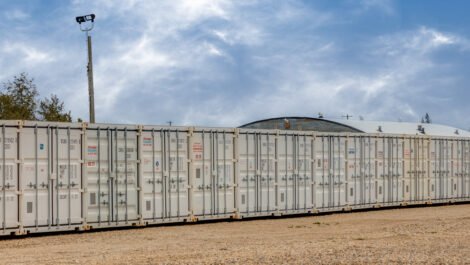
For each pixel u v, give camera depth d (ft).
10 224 60.54
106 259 46.16
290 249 51.21
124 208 67.67
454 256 46.57
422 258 45.52
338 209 87.86
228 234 64.34
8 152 60.80
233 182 76.48
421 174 101.19
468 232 63.98
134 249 52.49
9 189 60.70
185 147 72.54
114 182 67.05
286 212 81.25
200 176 73.56
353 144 90.43
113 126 67.26
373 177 93.15
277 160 80.79
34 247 54.95
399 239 58.54
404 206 100.63
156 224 72.74
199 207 73.26
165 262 44.09
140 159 68.90
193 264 42.98
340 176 88.33
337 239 59.16
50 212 62.85
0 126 60.49
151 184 69.67
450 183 106.52
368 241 57.16
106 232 65.67
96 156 65.98
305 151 84.02
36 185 62.18
